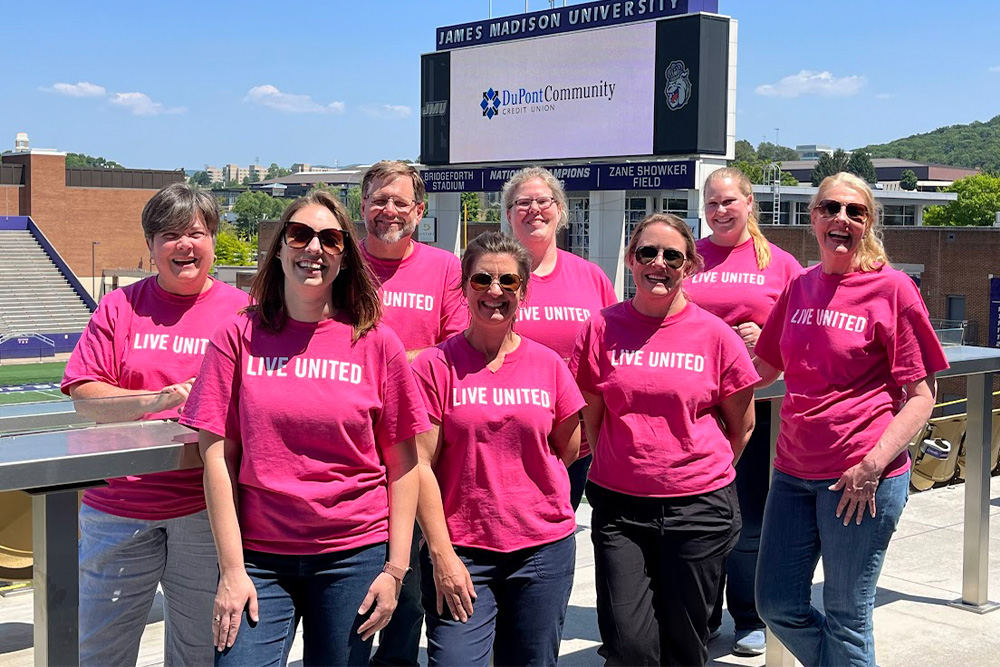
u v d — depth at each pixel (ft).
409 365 9.76
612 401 11.66
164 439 9.65
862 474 11.23
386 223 13.25
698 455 11.46
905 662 14.02
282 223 9.27
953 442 23.20
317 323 9.48
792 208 199.82
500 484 10.39
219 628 9.14
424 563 10.53
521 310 13.99
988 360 14.97
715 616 14.85
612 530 11.60
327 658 9.47
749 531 14.60
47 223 217.97
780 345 12.19
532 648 10.55
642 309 11.80
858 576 11.60
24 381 132.87
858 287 11.57
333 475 9.37
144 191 229.86
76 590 9.18
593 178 83.41
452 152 98.27
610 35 81.51
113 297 11.48
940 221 341.21
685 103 75.82
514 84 91.15
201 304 11.52
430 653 10.32
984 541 15.96
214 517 9.28
